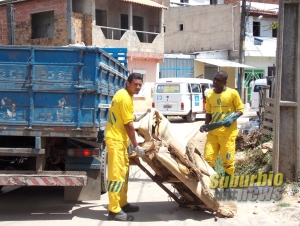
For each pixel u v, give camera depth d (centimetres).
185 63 2897
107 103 633
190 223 538
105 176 677
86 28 2134
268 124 970
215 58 3055
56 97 554
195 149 596
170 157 528
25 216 579
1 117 559
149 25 2647
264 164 788
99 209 614
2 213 595
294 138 678
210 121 631
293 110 677
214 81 614
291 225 520
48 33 2217
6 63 552
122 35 2439
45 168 634
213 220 549
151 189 736
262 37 3177
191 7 3272
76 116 553
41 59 551
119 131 539
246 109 2819
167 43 3431
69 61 549
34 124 555
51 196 704
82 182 538
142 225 532
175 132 587
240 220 545
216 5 3139
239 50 2756
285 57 679
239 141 998
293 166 682
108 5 2403
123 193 585
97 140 622
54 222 548
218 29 3141
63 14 2056
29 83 551
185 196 592
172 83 1981
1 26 2203
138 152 527
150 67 2519
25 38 2220
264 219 546
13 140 638
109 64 638
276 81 679
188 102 1973
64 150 643
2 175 539
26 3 2191
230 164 611
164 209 605
